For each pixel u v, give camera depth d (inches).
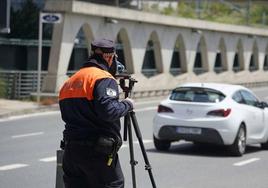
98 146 277.9
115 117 277.3
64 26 1502.2
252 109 798.5
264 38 3127.5
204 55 2468.0
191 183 565.0
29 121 1098.7
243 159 738.2
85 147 279.6
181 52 2273.6
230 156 761.0
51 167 633.0
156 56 2085.4
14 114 1178.0
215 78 2455.7
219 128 739.4
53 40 1502.2
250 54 2950.3
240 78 2721.5
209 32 2455.7
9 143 821.9
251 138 792.9
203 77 2343.8
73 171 289.3
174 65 2623.0
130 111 291.7
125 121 294.8
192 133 751.1
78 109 281.0
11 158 690.8
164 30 2081.7
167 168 649.6
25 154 724.0
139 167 646.5
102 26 1706.4
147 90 1798.7
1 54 1782.7
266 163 709.9
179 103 762.8
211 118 745.0
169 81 2038.6
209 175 613.9
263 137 828.0
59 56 1491.1
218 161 713.6
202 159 725.9
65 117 285.7
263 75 3036.4
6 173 591.8
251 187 553.0
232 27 2632.9
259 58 3102.9
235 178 600.1
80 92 280.4
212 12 3878.0
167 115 767.7
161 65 2087.8
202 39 2431.1
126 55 1894.7
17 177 569.9
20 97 1448.1
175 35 2164.1
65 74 1517.0
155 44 2071.9
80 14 1571.1
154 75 2050.9
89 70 284.5
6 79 1448.1
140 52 1936.5
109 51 290.2
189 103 757.3
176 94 777.6
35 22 1841.8
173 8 3383.4
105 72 284.7
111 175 283.3
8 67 1788.9
